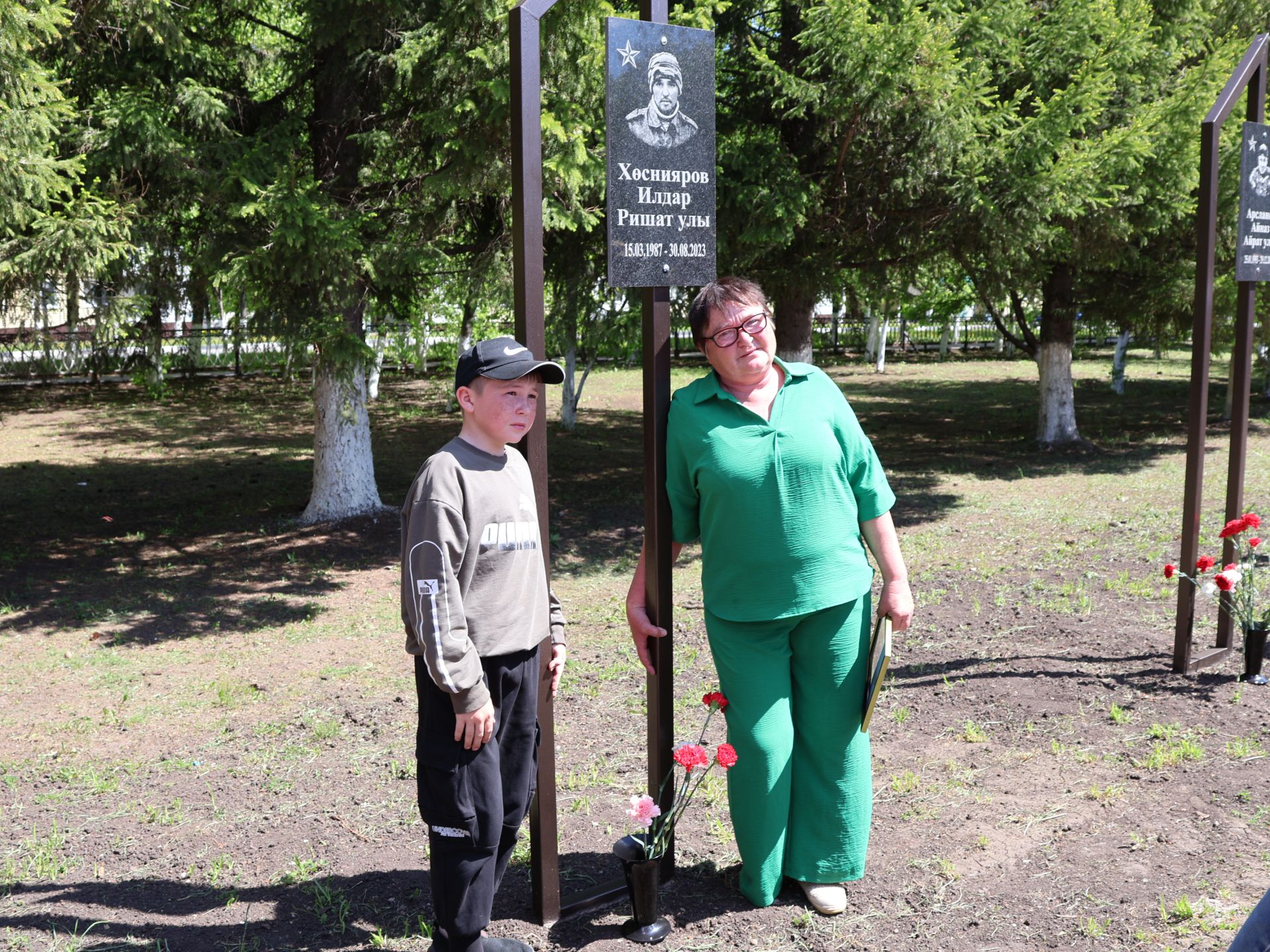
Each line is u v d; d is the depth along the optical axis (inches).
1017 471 491.8
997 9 335.9
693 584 306.3
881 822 145.8
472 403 103.0
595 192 306.8
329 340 303.3
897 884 128.5
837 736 121.0
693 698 204.7
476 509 101.1
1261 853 131.9
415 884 133.6
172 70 304.0
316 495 397.7
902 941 116.3
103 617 281.1
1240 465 210.4
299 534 374.3
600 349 373.7
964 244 357.4
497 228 353.1
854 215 360.2
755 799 120.6
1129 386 896.9
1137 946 113.0
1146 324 543.8
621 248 116.8
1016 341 573.9
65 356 358.0
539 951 116.5
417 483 101.1
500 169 294.8
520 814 110.7
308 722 199.0
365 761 178.4
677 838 145.0
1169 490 425.4
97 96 290.8
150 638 263.3
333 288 302.8
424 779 103.9
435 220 341.1
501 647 103.8
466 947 105.6
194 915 126.5
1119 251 442.0
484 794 103.2
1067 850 135.3
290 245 281.0
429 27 293.6
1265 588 262.5
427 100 308.7
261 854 143.5
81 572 331.0
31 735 197.3
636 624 125.2
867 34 305.4
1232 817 142.1
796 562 116.6
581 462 539.2
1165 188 382.3
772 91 335.3
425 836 148.3
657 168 118.5
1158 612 249.9
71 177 272.5
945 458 540.1
